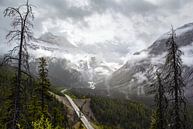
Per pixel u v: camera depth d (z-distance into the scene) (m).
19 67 17.58
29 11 17.66
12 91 20.58
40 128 19.94
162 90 22.83
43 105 29.52
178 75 19.22
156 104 23.94
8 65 17.28
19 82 17.88
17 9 17.44
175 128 19.34
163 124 23.25
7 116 20.48
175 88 19.33
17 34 17.48
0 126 20.42
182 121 19.30
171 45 19.81
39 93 29.62
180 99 19.16
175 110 19.38
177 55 19.62
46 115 29.20
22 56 17.53
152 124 32.97
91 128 129.62
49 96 30.53
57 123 40.38
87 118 152.50
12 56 17.31
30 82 18.44
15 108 18.61
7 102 20.84
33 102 27.67
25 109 19.17
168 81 19.73
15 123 18.69
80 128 40.62
